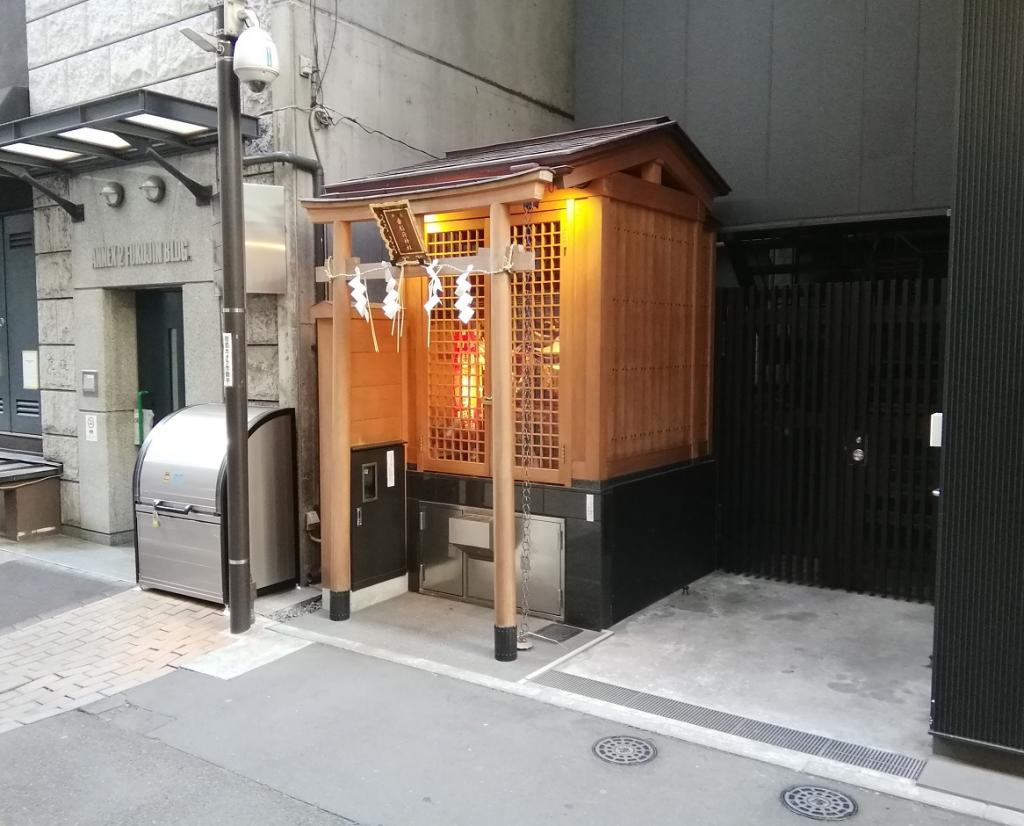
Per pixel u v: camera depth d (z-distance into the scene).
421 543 6.72
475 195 5.24
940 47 7.07
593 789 3.89
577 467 6.00
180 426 6.68
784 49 7.80
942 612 4.02
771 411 7.28
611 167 5.78
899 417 6.70
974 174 3.85
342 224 5.85
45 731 4.52
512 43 8.87
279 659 5.45
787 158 7.82
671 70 8.50
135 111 6.05
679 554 6.95
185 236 7.25
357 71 7.16
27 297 9.10
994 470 3.86
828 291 6.95
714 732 4.42
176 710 4.75
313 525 6.64
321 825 3.65
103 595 6.69
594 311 5.88
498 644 5.38
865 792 3.85
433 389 6.62
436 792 3.88
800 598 6.79
